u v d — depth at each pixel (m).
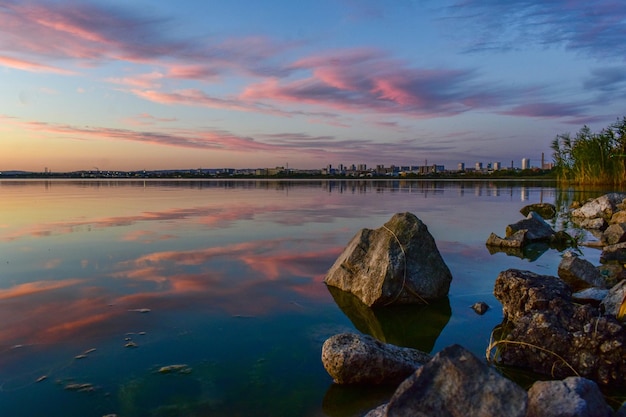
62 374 4.34
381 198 28.17
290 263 9.01
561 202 24.81
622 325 4.51
